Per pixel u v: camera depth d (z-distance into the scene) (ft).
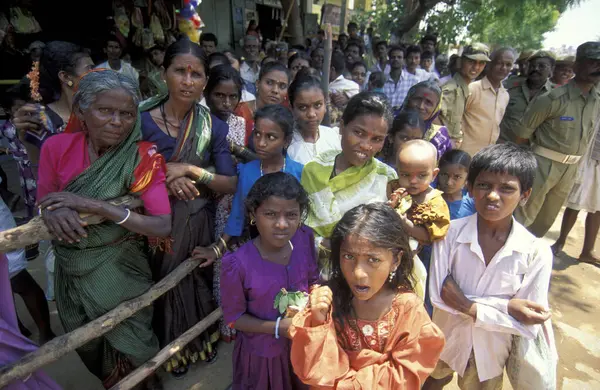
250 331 5.74
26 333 8.92
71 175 5.37
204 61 6.47
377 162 6.31
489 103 13.56
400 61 22.58
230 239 7.50
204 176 6.66
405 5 40.60
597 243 15.05
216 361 8.52
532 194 12.59
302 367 4.31
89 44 24.47
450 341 6.22
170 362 7.83
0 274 5.45
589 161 12.77
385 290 4.78
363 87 21.45
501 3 38.29
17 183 17.08
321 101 8.51
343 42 34.76
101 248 5.80
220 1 31.58
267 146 6.85
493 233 5.74
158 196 5.78
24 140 7.70
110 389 6.15
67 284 6.09
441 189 7.53
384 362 4.58
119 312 5.96
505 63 12.96
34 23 20.84
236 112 10.31
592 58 10.55
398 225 4.44
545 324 5.81
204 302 7.89
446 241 6.00
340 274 4.79
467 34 45.50
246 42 20.83
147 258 6.92
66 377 7.95
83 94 4.89
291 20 32.50
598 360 9.33
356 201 6.04
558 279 12.65
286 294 5.60
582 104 11.37
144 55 23.63
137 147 5.59
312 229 6.18
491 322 5.49
